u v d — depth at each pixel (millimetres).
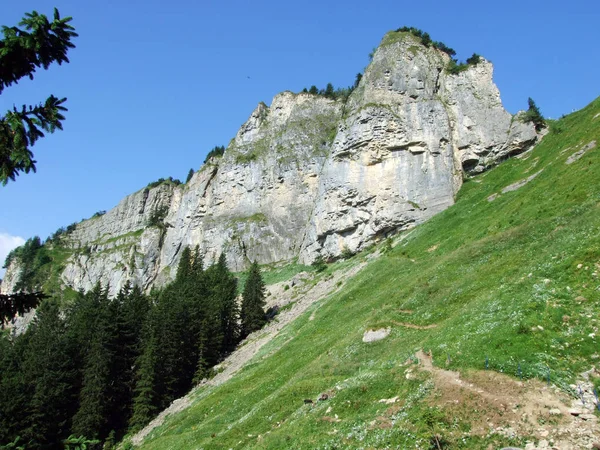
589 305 30484
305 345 64250
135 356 83438
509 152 116125
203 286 106625
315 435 31109
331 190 123188
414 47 129125
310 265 126812
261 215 153625
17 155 14078
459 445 23375
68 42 14602
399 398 30234
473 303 41406
